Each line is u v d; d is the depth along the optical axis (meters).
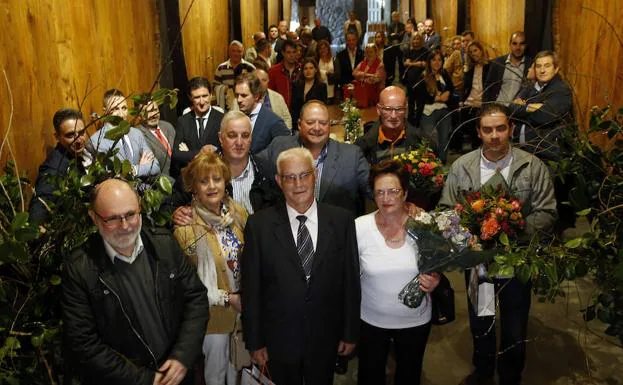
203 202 2.84
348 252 2.70
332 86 10.88
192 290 2.46
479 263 2.74
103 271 2.23
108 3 4.64
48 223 2.40
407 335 2.87
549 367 3.60
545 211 3.06
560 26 5.48
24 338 2.24
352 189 3.40
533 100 4.41
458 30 9.09
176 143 4.51
